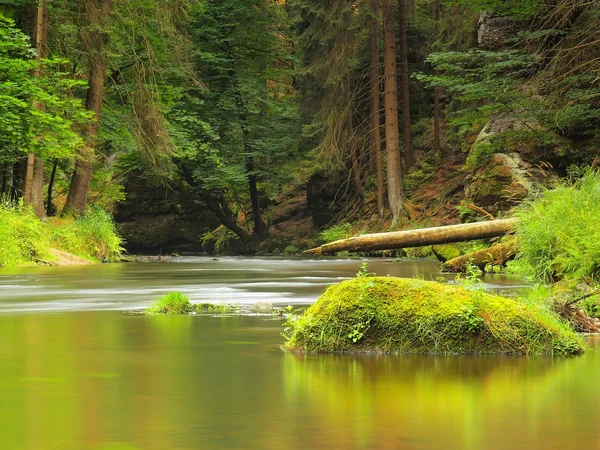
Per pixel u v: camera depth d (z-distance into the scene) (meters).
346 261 33.53
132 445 4.14
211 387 5.76
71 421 4.68
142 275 22.36
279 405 5.13
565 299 10.88
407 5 47.59
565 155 28.19
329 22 41.50
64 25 33.66
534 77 28.05
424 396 5.43
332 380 6.06
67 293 15.55
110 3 34.44
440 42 43.06
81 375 6.27
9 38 28.34
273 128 50.12
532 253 16.33
